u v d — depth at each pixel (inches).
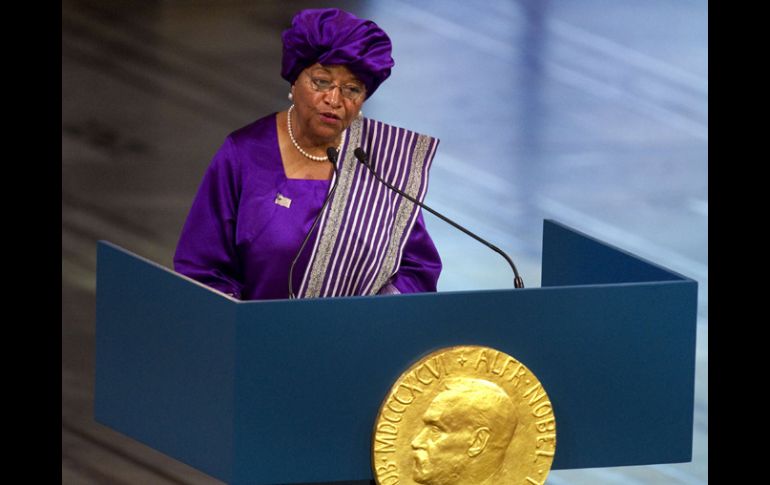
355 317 533.3
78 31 1390.3
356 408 539.8
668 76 1339.8
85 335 902.4
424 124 1237.1
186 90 1278.3
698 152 1205.7
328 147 635.5
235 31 1422.2
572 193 1125.7
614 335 562.6
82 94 1253.7
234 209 652.1
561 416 563.8
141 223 1043.3
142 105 1245.7
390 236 655.1
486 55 1384.1
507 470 553.9
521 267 1002.7
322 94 622.2
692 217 1095.6
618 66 1360.7
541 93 1310.3
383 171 657.0
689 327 569.9
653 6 1488.7
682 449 578.9
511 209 1091.9
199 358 541.6
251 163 649.0
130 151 1157.1
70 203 1061.1
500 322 549.3
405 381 538.3
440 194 1108.5
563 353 558.3
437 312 541.6
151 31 1406.3
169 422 561.3
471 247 1026.1
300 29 617.0
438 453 543.5
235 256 656.4
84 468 785.6
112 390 588.1
